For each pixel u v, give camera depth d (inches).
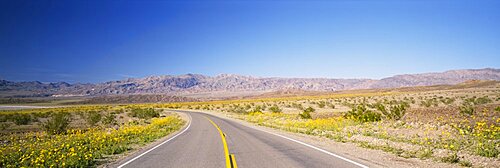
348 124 813.2
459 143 429.1
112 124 1369.3
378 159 364.8
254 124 1159.0
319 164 343.3
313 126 833.5
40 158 397.1
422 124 671.8
